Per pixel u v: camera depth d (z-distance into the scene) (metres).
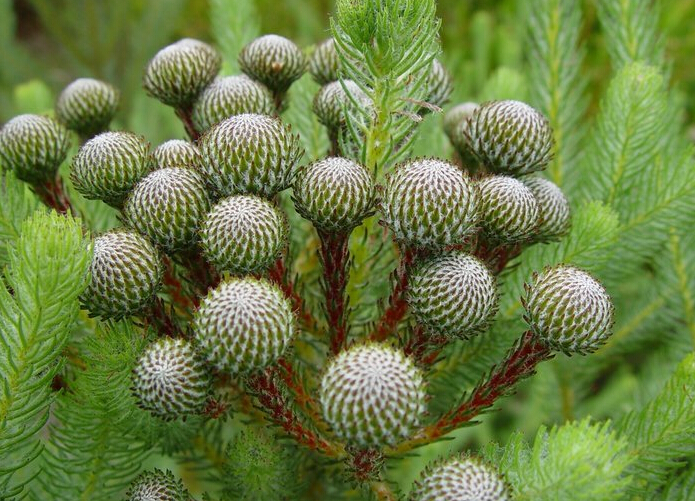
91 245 0.16
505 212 0.18
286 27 0.47
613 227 0.19
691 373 0.17
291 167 0.17
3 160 0.20
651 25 0.24
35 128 0.19
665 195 0.21
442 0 0.42
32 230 0.16
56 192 0.20
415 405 0.15
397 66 0.17
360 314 0.20
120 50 0.41
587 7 0.37
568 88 0.24
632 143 0.21
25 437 0.17
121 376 0.17
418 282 0.17
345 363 0.15
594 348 0.17
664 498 0.18
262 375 0.17
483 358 0.20
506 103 0.18
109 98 0.22
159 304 0.18
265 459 0.18
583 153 0.24
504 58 0.35
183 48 0.20
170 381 0.16
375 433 0.15
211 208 0.17
